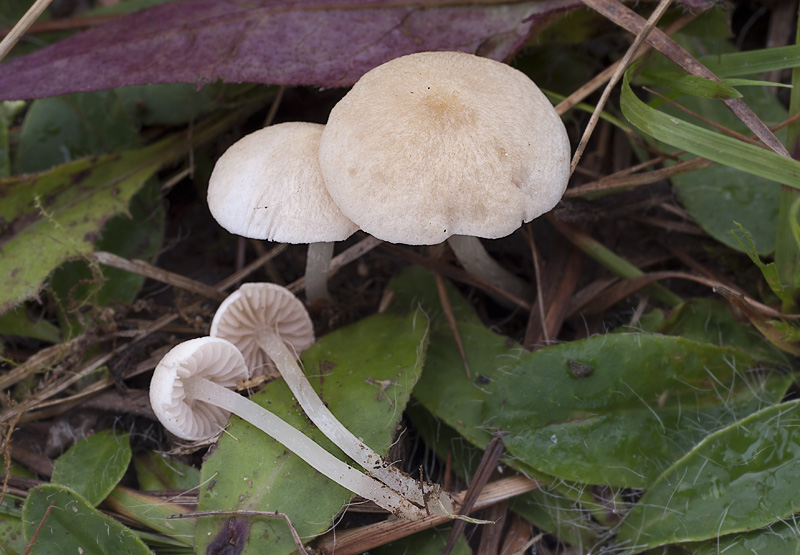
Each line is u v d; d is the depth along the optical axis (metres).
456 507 0.22
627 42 0.25
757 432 0.22
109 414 0.24
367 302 0.25
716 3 0.23
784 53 0.22
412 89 0.22
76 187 0.24
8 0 0.26
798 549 0.22
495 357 0.23
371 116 0.22
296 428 0.22
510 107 0.22
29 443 0.24
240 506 0.22
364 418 0.22
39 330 0.24
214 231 0.26
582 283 0.25
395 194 0.21
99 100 0.25
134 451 0.23
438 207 0.21
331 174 0.22
